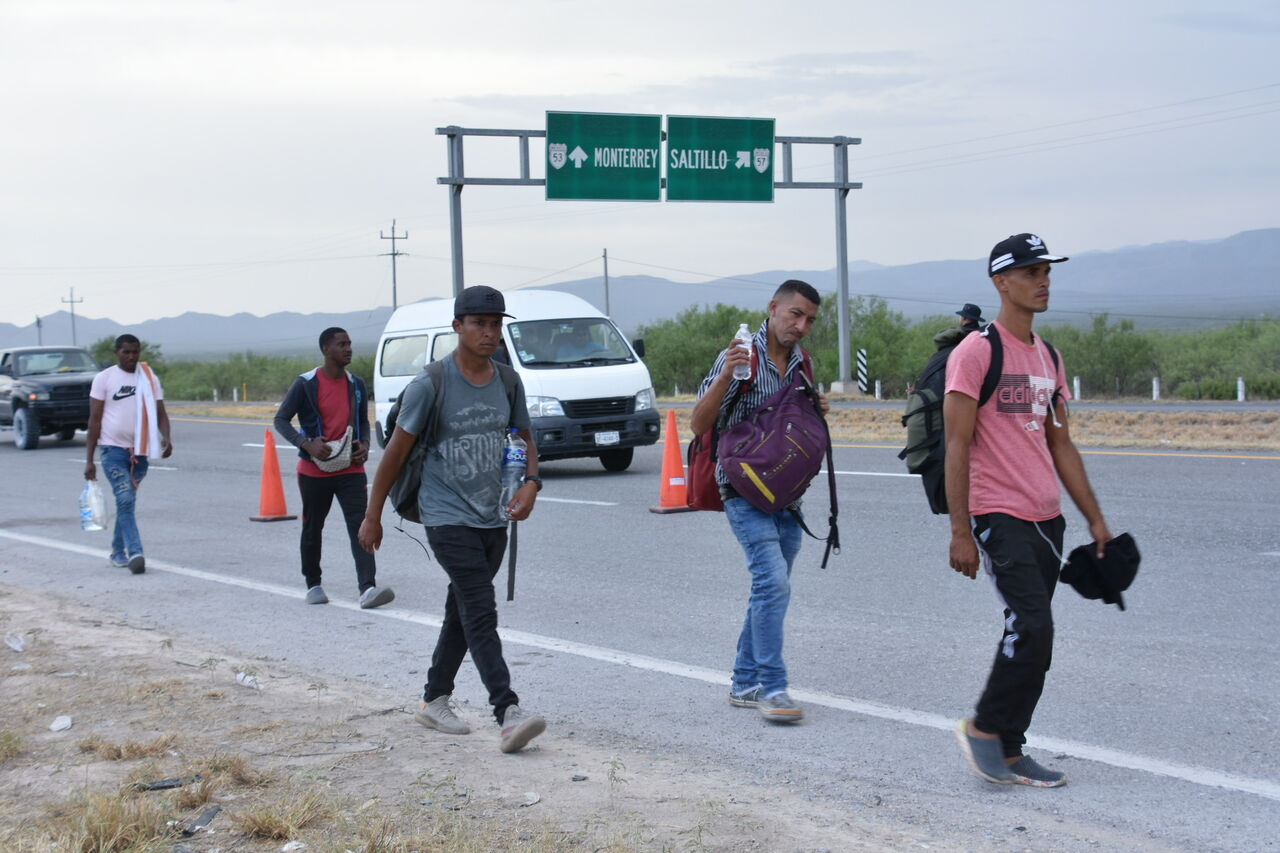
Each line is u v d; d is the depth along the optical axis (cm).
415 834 428
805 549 1077
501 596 927
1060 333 4894
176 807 460
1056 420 493
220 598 955
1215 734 553
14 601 931
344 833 431
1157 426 2122
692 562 1046
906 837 435
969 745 496
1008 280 481
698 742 564
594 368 1720
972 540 482
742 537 593
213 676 673
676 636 787
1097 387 4659
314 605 920
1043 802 474
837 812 462
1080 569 498
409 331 2003
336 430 896
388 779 496
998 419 480
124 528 1085
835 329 5531
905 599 865
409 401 542
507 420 559
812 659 711
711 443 603
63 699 621
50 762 522
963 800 477
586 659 730
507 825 439
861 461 1777
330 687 661
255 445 2600
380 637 808
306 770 505
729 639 776
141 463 1096
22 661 709
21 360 2761
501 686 539
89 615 882
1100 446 1848
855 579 940
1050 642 479
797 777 509
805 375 595
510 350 1720
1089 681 643
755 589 594
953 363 482
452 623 575
